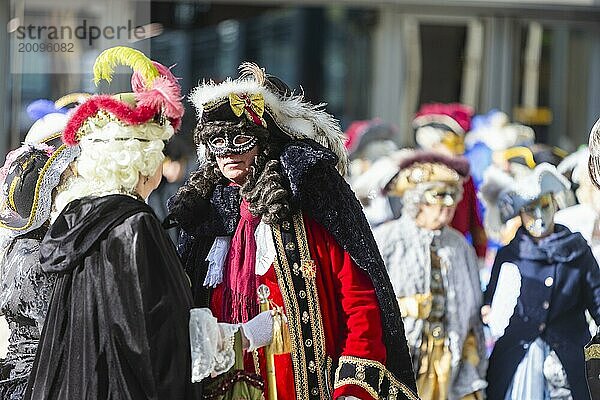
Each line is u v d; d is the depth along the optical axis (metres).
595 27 23.91
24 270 8.51
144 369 7.06
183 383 7.16
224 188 8.48
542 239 12.50
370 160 19.16
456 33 24.22
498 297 12.52
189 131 14.96
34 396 7.37
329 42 24.06
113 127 7.50
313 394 8.20
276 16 23.09
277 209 8.15
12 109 16.25
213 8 21.52
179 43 21.02
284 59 23.55
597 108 24.30
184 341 7.18
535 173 12.45
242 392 7.92
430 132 18.28
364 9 24.00
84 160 7.54
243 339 7.95
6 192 8.57
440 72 24.34
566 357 12.23
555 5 22.27
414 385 8.42
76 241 7.28
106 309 7.16
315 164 8.15
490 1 22.31
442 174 12.48
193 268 8.51
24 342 8.61
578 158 14.30
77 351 7.23
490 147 18.72
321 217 8.23
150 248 7.23
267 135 8.30
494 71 24.22
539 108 24.41
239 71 8.93
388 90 24.33
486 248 14.67
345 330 8.30
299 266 8.25
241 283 8.27
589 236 13.73
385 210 16.00
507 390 12.30
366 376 8.11
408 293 12.30
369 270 8.23
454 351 12.23
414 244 12.51
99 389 7.13
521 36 24.14
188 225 8.48
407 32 24.14
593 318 12.34
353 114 24.36
